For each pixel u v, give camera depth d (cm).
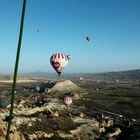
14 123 8288
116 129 9450
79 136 8631
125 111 13962
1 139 4188
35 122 9019
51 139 7944
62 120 9838
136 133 8944
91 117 11481
